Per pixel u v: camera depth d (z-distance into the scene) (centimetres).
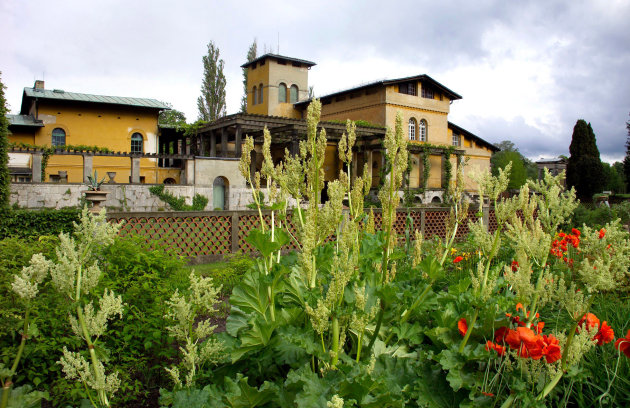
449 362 218
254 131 2873
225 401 196
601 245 202
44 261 179
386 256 256
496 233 248
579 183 4153
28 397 180
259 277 243
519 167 4025
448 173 3325
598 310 332
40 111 2595
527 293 221
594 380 240
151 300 382
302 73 3622
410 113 3269
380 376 196
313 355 218
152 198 2097
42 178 2153
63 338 320
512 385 202
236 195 2308
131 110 2848
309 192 255
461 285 287
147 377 353
